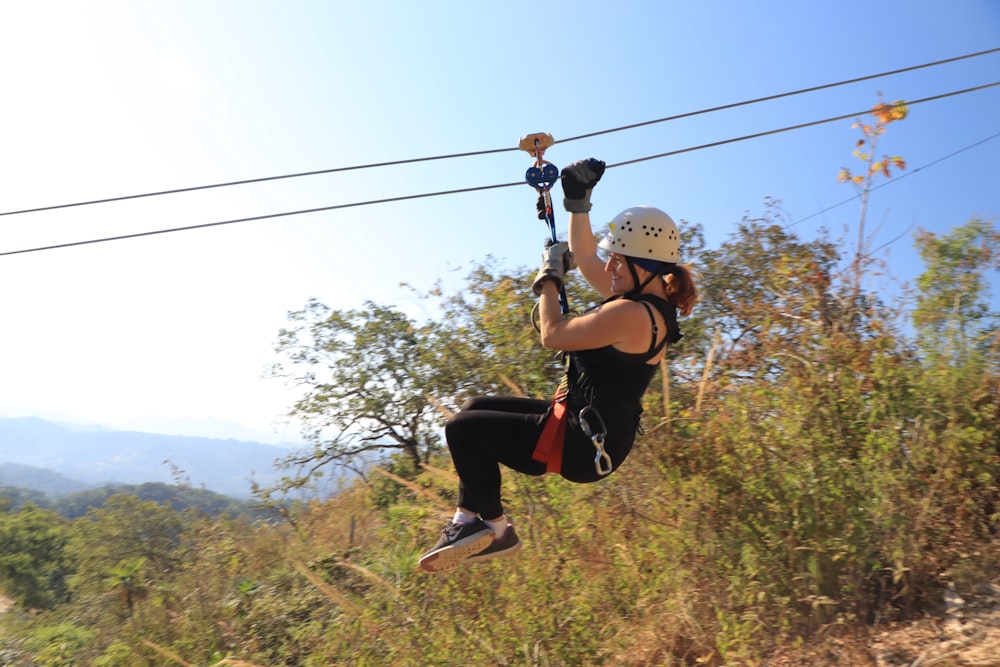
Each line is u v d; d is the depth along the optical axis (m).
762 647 3.68
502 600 4.58
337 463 14.27
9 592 34.91
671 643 3.95
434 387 9.55
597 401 2.67
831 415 4.43
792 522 3.96
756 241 9.62
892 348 4.81
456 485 5.67
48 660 12.09
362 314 14.91
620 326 2.63
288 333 15.05
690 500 4.35
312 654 6.10
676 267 2.86
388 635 4.80
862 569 3.80
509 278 8.03
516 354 7.38
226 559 11.09
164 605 11.15
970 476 4.08
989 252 5.10
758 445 4.29
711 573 4.13
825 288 5.36
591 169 3.16
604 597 4.38
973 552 3.80
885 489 4.00
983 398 4.31
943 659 3.21
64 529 39.38
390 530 5.68
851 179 5.32
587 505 4.89
